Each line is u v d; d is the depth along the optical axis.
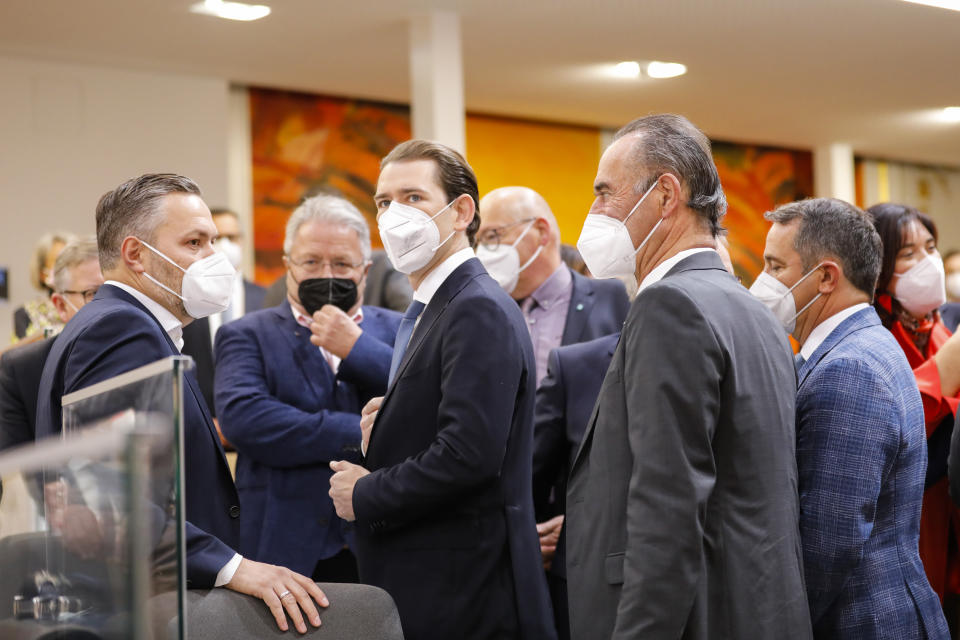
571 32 6.11
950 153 9.77
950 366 2.62
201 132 6.72
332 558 2.63
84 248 2.93
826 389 1.91
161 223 2.09
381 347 2.65
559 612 2.50
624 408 1.75
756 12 5.83
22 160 6.13
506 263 3.08
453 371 2.02
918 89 7.54
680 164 1.89
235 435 2.61
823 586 1.83
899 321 2.90
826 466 1.86
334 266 2.74
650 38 6.25
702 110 8.05
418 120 5.84
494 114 8.09
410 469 1.99
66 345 1.88
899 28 6.16
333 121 7.40
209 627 1.67
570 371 2.60
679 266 1.85
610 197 1.93
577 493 1.85
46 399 1.90
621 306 3.13
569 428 2.55
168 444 1.06
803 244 2.14
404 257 2.20
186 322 2.21
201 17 5.61
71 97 6.30
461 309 2.06
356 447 2.58
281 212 7.15
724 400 1.67
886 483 1.95
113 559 1.09
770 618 1.63
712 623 1.63
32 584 1.25
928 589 1.98
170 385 1.05
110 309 1.89
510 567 2.07
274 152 7.15
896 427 1.90
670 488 1.58
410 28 5.88
